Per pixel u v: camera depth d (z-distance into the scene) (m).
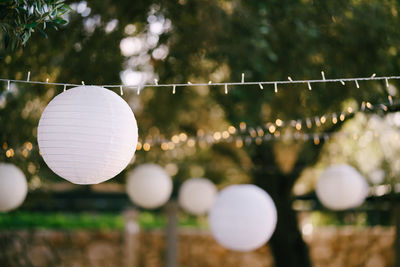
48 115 2.46
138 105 6.40
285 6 4.81
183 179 8.80
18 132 5.29
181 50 5.27
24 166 5.38
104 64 5.37
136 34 5.51
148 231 9.28
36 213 9.46
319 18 4.97
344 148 7.34
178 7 5.11
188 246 9.31
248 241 4.66
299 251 6.93
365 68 5.11
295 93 5.29
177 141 5.87
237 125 5.33
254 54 4.82
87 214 10.55
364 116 6.02
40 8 2.75
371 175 7.65
